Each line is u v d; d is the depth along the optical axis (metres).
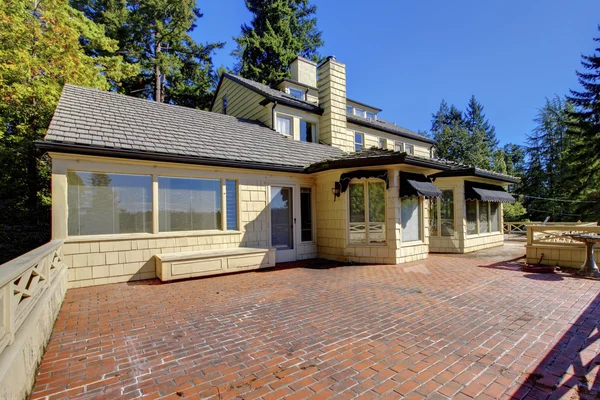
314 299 5.34
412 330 3.83
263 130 11.95
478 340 3.48
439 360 3.02
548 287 5.92
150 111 9.78
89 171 6.62
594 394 2.41
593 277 6.75
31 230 10.31
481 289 5.84
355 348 3.33
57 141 6.05
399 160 8.24
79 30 14.48
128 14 22.59
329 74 13.44
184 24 23.69
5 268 2.31
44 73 11.95
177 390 2.55
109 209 6.84
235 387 2.59
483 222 12.69
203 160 7.82
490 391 2.47
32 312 2.96
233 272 7.76
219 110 16.81
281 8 26.50
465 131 33.44
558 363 2.93
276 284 6.53
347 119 14.86
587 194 26.06
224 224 8.49
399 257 8.87
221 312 4.68
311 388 2.55
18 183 11.16
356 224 9.41
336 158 9.25
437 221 11.74
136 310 4.81
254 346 3.43
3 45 10.62
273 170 9.25
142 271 7.11
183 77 25.31
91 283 6.49
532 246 8.41
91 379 2.75
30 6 11.82
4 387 1.87
